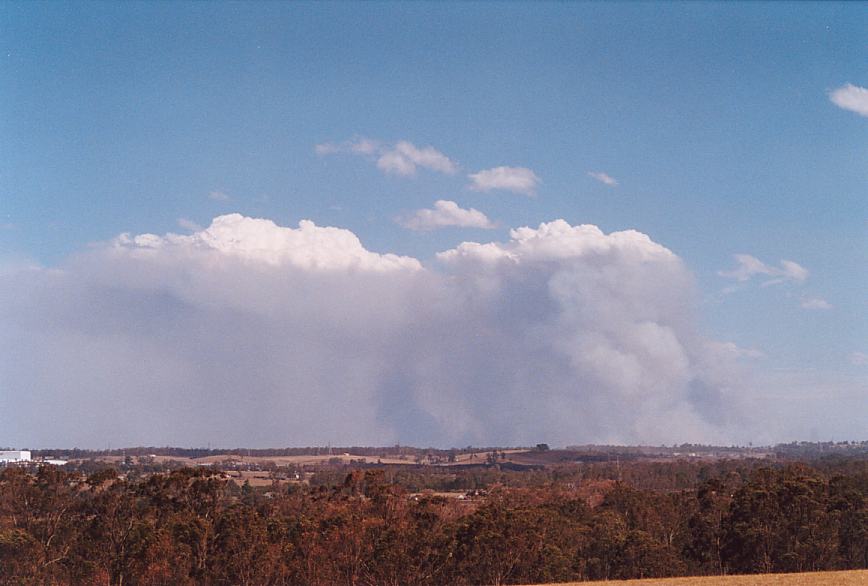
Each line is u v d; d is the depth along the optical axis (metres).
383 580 90.81
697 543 99.94
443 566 91.44
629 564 95.62
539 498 127.62
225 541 89.38
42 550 84.38
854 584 59.84
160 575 87.25
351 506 98.75
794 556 91.56
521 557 91.31
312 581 90.56
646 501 110.75
